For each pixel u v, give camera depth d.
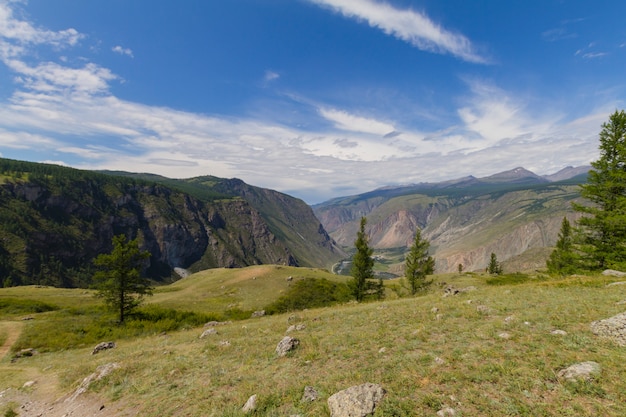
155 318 48.31
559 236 52.06
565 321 12.35
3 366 25.78
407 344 12.38
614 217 28.09
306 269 120.25
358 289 42.56
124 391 12.77
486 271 121.19
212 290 91.38
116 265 44.97
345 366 11.20
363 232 43.31
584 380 7.65
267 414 8.51
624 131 29.62
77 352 29.48
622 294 15.63
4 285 172.38
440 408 7.48
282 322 22.88
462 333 12.74
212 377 12.27
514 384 8.02
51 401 14.41
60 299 72.75
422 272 43.16
